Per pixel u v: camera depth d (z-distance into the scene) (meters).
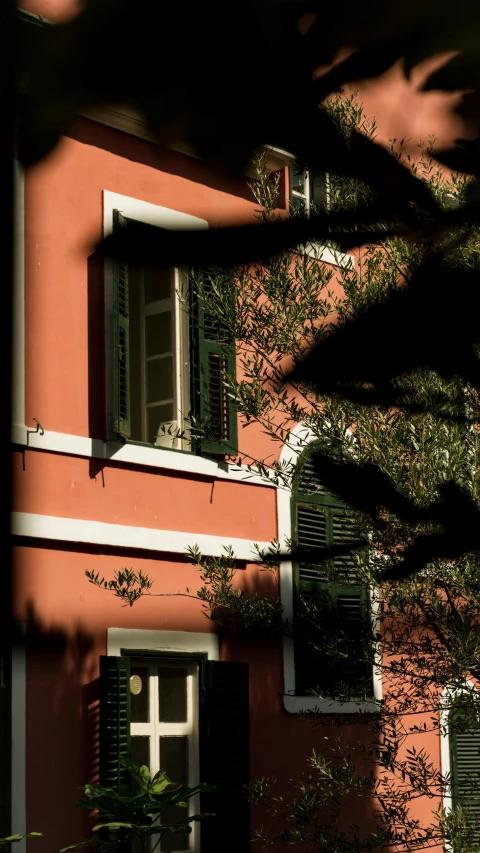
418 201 0.96
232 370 9.60
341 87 0.86
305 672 9.91
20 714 7.89
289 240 0.91
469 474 3.40
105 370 8.78
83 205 8.50
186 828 7.71
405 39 0.85
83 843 7.50
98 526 8.59
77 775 8.20
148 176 8.89
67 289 8.58
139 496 8.98
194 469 9.33
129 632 8.71
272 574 9.77
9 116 0.77
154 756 8.85
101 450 8.70
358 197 0.96
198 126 0.84
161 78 0.81
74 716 8.26
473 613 6.34
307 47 0.84
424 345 0.98
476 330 0.98
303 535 10.09
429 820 10.42
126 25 0.79
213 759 8.99
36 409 8.34
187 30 0.80
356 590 9.99
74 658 8.31
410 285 0.98
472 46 0.86
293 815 7.83
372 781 7.86
